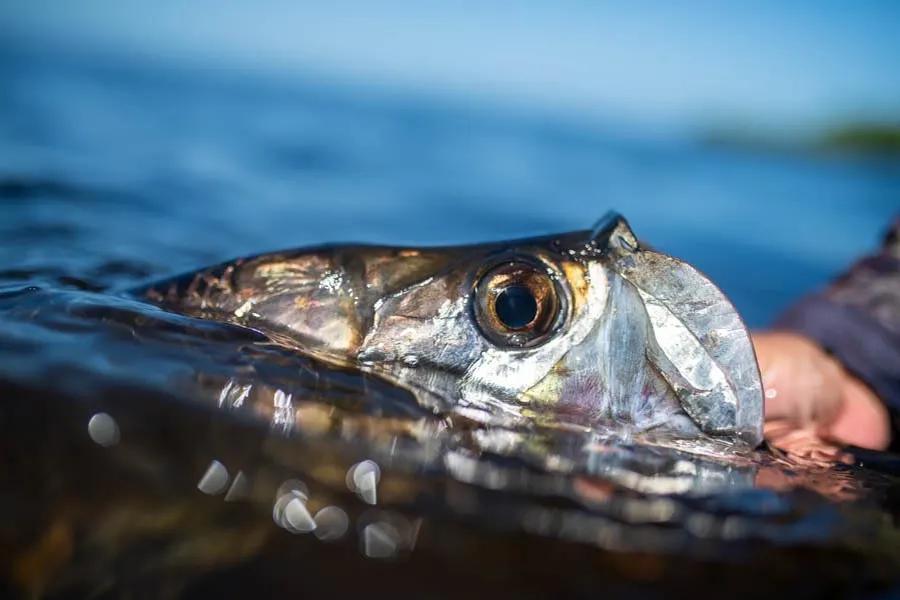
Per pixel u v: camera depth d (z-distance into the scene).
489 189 3.05
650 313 0.72
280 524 0.61
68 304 0.72
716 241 2.48
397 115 6.88
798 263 2.27
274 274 0.75
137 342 0.68
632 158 5.59
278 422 0.65
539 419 0.70
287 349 0.71
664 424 0.72
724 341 0.72
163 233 1.38
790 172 5.65
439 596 0.60
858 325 0.94
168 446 0.63
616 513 0.63
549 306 0.72
